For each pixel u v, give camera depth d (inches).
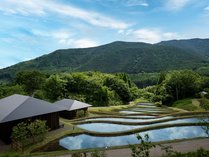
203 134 1104.2
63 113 1651.1
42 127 962.7
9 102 1181.7
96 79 3235.7
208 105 1400.1
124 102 3597.4
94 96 2960.1
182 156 631.2
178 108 2386.8
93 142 992.9
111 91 3410.4
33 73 2610.7
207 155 630.5
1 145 958.4
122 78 4407.0
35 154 770.8
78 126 1349.7
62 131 1161.4
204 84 2947.8
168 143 858.1
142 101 3555.6
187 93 2992.1
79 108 1669.5
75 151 786.8
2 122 927.7
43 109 1148.5
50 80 2687.0
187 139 918.4
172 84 2997.0
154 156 684.1
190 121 1419.8
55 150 877.8
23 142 866.1
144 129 1187.9
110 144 959.6
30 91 2581.2
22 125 913.5
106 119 1571.1
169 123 1328.7
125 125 1376.7
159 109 2288.4
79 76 3056.1
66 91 2839.6
